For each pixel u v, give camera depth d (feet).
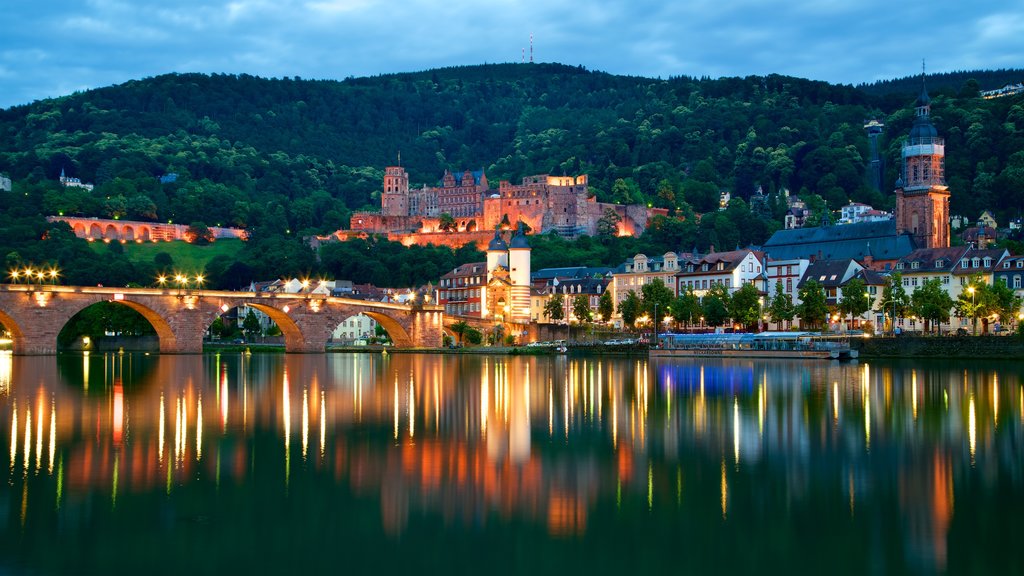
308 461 296.30
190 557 212.23
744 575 202.08
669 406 424.46
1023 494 254.68
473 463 293.84
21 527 229.45
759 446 319.27
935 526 229.86
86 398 458.91
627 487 264.52
